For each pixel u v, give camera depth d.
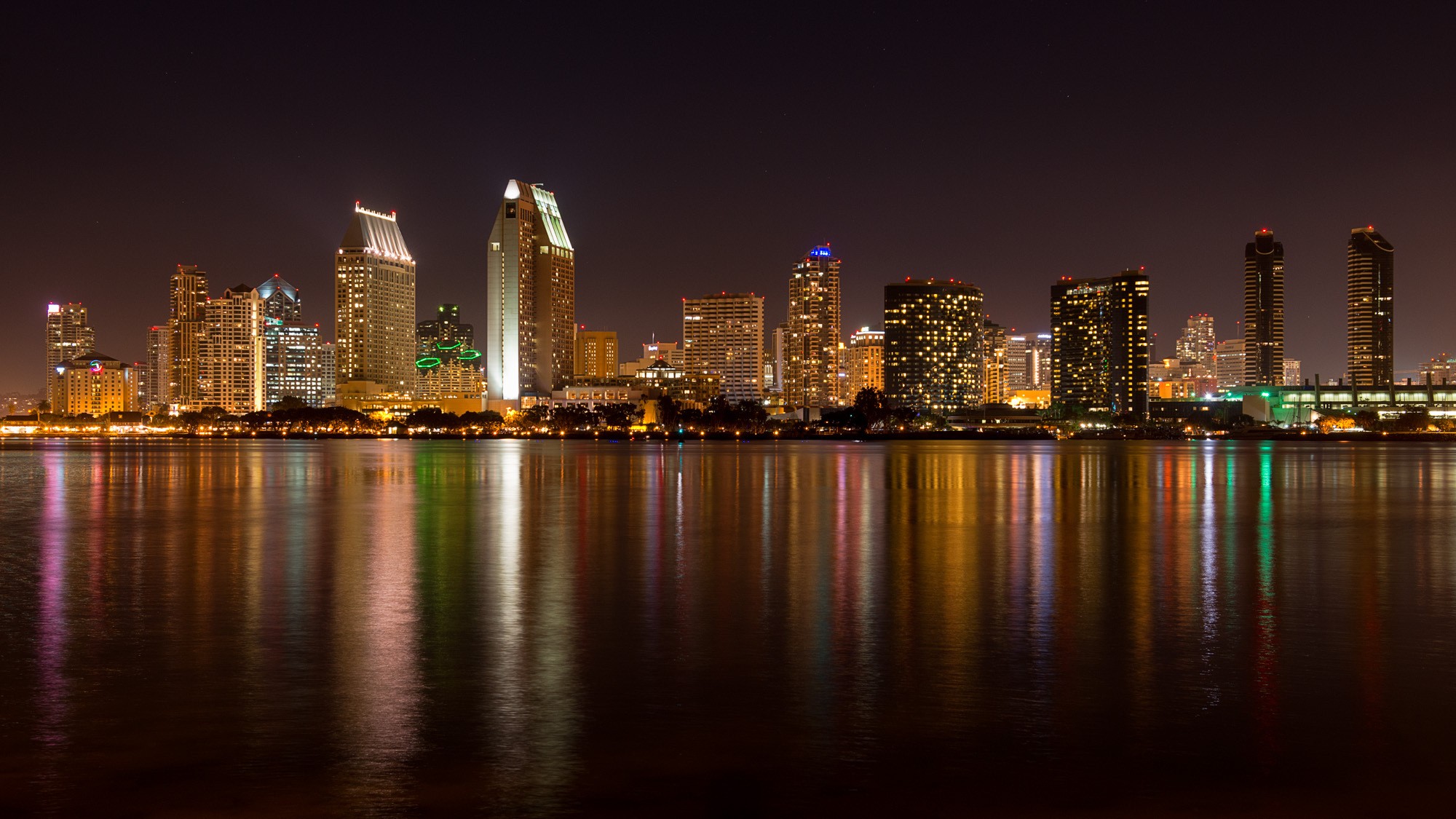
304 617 34.44
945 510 79.56
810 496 93.81
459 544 56.03
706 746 20.84
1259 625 33.03
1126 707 23.53
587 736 21.48
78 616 34.69
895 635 31.52
